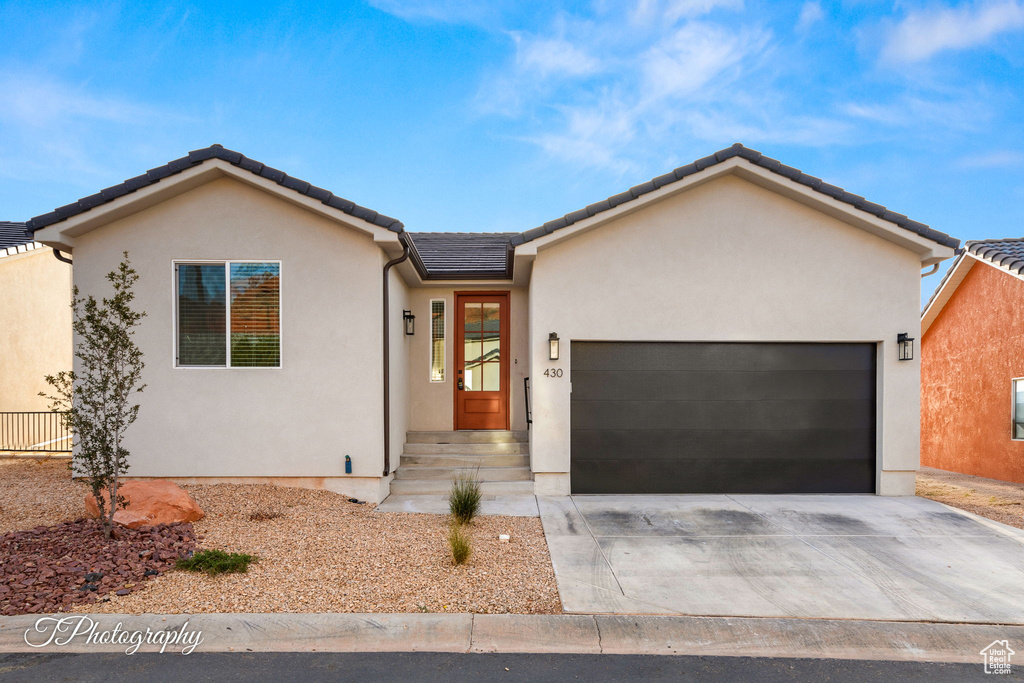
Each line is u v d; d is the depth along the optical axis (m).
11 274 12.43
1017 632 4.23
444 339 10.44
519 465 9.16
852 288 8.38
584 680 3.59
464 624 4.20
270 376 7.72
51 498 6.87
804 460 8.47
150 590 4.55
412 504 7.65
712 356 8.49
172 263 7.69
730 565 5.48
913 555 5.78
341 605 4.42
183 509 6.04
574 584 4.96
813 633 4.17
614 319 8.33
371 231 7.52
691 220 8.37
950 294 12.20
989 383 11.16
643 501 7.92
